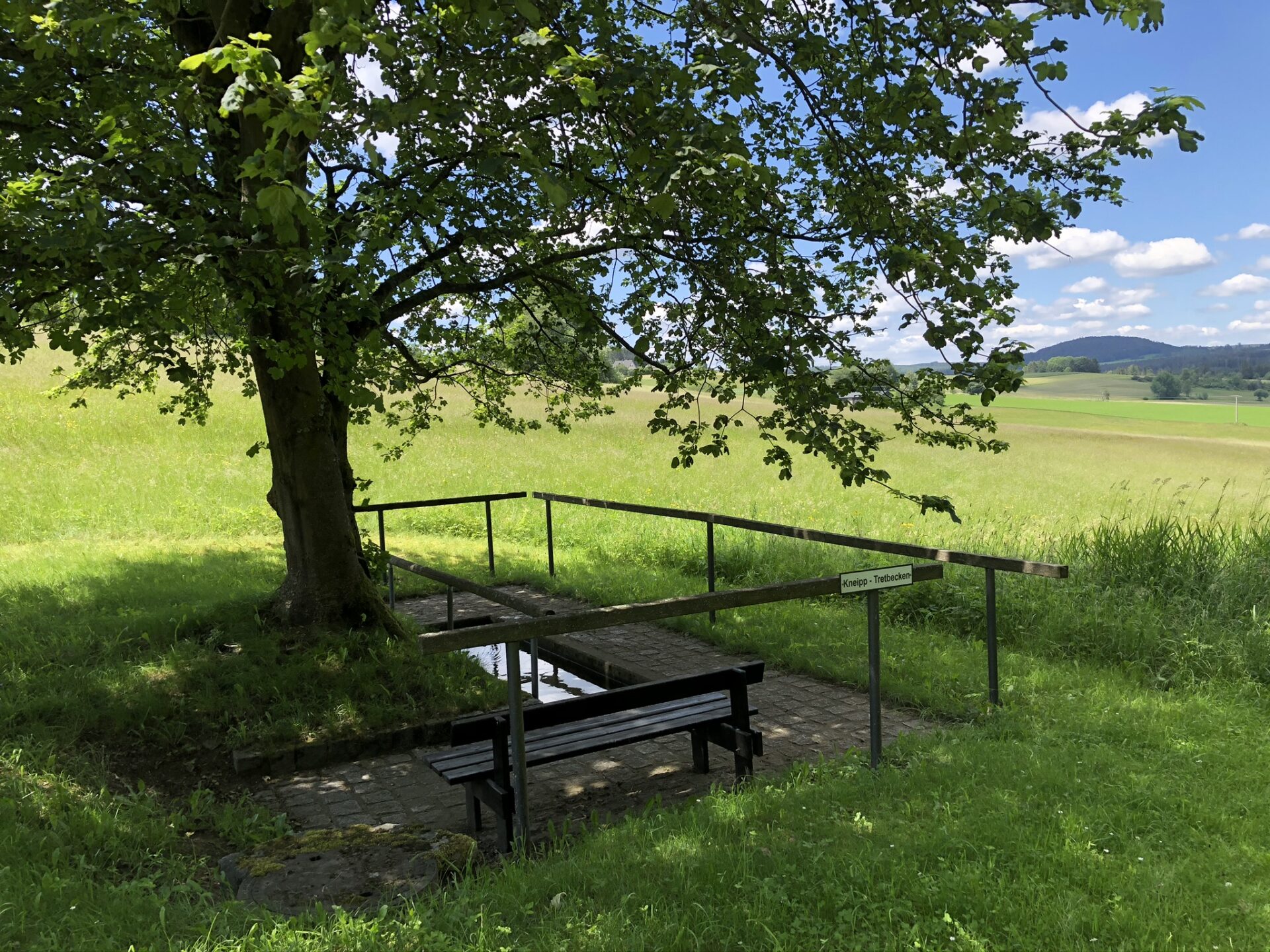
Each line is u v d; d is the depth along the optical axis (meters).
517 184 6.57
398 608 9.06
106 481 15.98
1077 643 6.73
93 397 23.09
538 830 4.11
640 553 11.36
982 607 7.52
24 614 7.36
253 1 5.16
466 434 25.02
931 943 2.66
